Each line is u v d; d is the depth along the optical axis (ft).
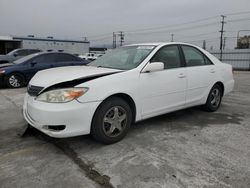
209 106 16.80
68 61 31.83
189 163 9.68
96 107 10.51
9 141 11.80
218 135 12.71
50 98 10.07
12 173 8.91
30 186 8.14
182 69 14.23
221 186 8.18
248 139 12.21
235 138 12.32
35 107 10.29
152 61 12.84
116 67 12.99
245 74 60.64
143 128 13.64
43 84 10.58
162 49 13.61
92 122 10.71
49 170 9.15
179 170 9.14
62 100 9.93
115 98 11.28
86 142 11.65
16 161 9.81
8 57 41.47
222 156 10.30
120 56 14.19
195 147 11.18
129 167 9.35
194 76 14.92
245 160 9.98
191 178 8.62
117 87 11.09
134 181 8.43
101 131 10.87
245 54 96.73
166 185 8.20
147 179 8.55
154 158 10.07
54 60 30.99
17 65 28.96
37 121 10.30
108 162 9.75
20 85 29.14
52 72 12.07
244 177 8.73
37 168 9.28
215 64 16.90
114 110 11.26
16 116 15.90
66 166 9.45
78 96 10.04
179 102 14.26
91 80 10.56
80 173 8.95
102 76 11.01
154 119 15.33
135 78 11.83
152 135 12.60
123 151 10.72
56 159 10.00
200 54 16.02
